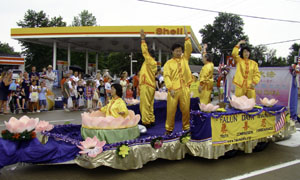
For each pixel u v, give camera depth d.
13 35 21.48
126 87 14.28
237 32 57.88
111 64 47.62
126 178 4.35
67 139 4.73
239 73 6.88
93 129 4.88
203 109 5.04
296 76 7.21
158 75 13.23
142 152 4.70
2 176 4.44
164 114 7.30
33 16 43.00
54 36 20.97
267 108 6.09
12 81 11.86
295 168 4.98
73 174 4.52
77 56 42.34
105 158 4.36
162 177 4.42
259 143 6.00
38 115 11.42
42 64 38.91
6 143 4.13
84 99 13.87
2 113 11.67
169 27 19.45
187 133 5.16
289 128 7.06
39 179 4.30
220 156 5.48
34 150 4.27
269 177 4.51
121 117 4.93
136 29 20.02
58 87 24.95
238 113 5.39
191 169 4.82
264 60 53.72
